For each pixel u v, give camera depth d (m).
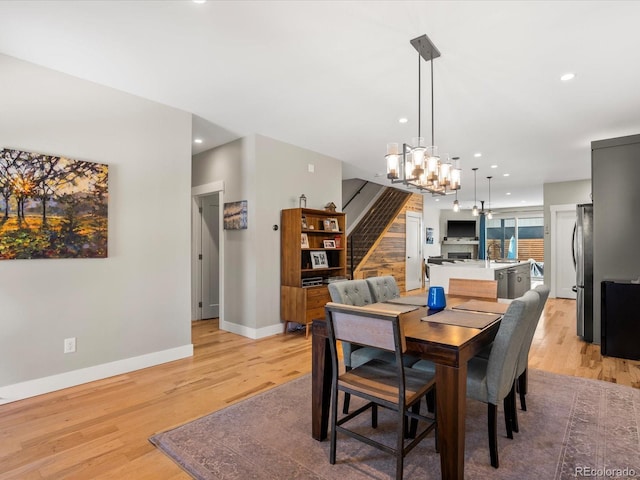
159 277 3.49
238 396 2.77
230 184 4.73
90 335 3.04
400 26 2.22
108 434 2.21
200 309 5.51
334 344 1.93
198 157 5.28
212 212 5.66
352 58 2.61
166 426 2.31
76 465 1.90
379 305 2.75
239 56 2.59
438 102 3.41
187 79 2.98
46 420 2.37
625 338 3.70
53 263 2.84
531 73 2.82
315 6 2.04
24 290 2.70
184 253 3.70
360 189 8.65
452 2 1.99
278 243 4.69
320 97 3.32
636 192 3.92
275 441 2.13
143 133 3.37
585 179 7.18
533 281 11.17
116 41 2.41
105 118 3.12
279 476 1.81
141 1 1.99
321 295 4.62
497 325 2.19
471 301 2.96
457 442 1.67
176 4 2.02
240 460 1.94
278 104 3.50
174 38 2.37
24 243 2.66
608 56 2.57
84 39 2.38
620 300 3.72
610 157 4.04
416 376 2.02
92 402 2.64
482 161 5.71
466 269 5.17
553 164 5.90
